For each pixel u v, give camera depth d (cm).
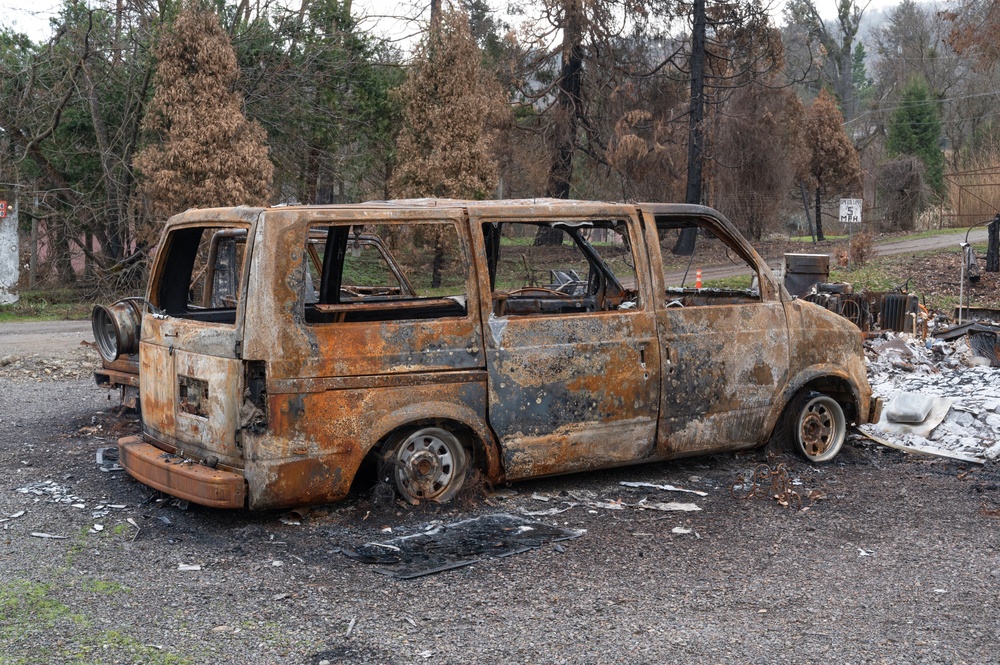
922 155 5944
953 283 2591
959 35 3431
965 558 497
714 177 4181
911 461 720
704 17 3719
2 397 967
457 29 2745
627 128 3688
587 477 646
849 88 7675
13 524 533
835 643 384
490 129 3478
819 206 4725
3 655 361
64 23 2619
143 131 2480
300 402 509
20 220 2694
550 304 655
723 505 591
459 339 555
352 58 2914
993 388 931
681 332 629
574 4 3594
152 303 627
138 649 369
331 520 537
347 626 397
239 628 392
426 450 560
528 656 369
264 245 507
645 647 378
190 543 503
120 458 598
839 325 711
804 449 699
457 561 479
